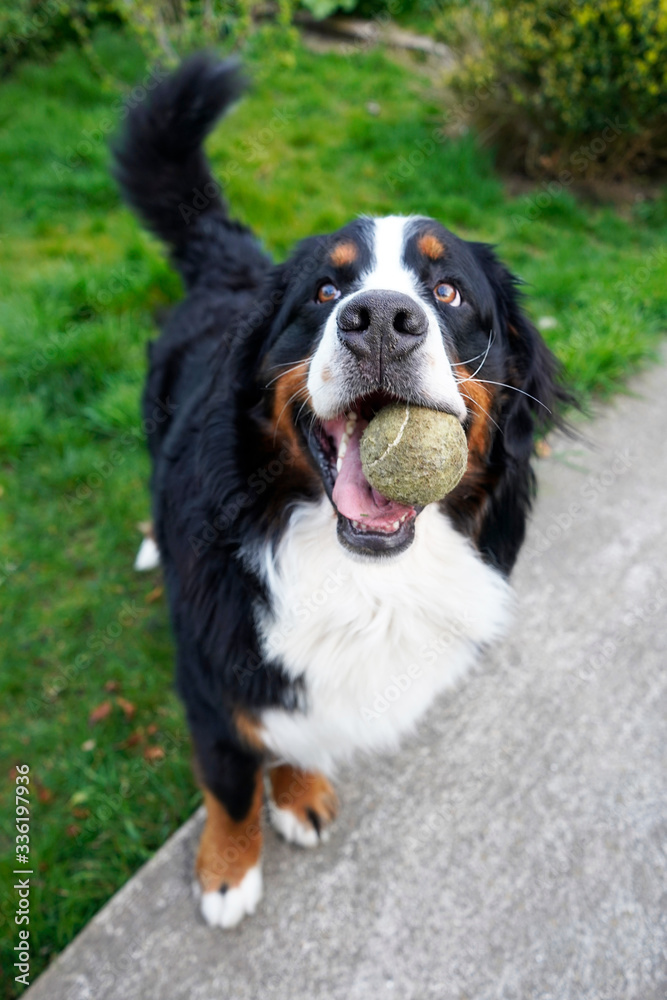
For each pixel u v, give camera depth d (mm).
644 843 610
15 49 1835
